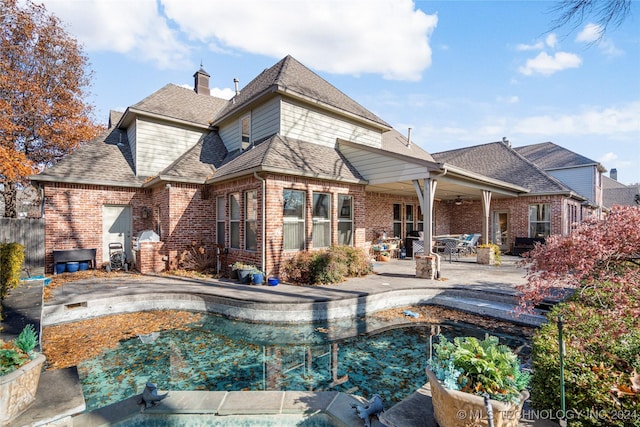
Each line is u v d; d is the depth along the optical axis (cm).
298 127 1066
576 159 2077
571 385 242
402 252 1441
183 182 1031
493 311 650
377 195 1462
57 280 863
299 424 303
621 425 215
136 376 423
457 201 1756
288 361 472
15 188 1566
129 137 1298
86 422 286
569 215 1537
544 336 330
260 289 744
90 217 1070
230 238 1004
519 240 1511
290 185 882
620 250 273
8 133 1380
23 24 1405
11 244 694
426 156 1805
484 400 212
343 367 450
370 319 655
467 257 1445
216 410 304
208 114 1422
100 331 584
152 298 708
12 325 470
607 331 298
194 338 558
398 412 272
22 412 267
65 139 1576
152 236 1011
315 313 636
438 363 260
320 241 979
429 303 757
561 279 307
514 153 1777
